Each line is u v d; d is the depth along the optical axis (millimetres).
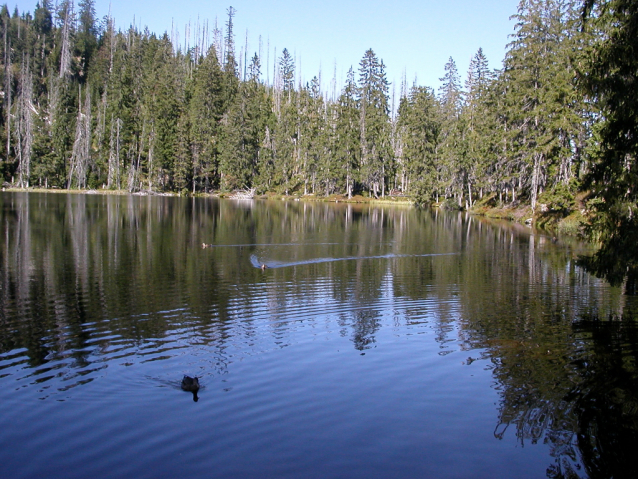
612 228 13766
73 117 90625
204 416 8781
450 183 70625
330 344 12516
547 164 46031
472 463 7371
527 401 9312
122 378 10367
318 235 36406
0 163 82188
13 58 107500
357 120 88188
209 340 12773
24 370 10766
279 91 117438
